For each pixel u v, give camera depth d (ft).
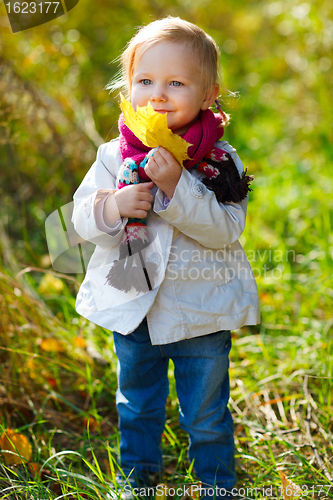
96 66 13.56
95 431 6.85
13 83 9.79
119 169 5.13
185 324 5.02
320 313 8.99
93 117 11.83
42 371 7.52
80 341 7.80
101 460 6.40
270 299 9.12
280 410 6.94
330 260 9.64
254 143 14.82
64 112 10.93
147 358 5.40
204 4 17.06
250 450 6.44
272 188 12.21
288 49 17.87
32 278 9.74
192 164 4.93
